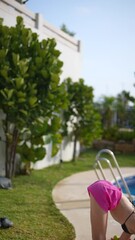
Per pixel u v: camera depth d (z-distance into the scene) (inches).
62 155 511.5
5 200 265.1
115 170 450.3
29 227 208.1
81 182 360.2
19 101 296.5
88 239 196.5
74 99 494.9
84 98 498.0
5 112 313.3
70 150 546.6
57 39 463.2
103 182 160.1
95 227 151.9
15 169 372.2
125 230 156.9
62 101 344.5
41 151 337.1
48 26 430.6
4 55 293.1
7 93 290.2
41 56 313.1
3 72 290.4
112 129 739.4
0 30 301.6
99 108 890.7
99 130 534.0
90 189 156.8
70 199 286.5
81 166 473.4
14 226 207.2
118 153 654.5
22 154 336.8
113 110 876.6
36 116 319.0
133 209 157.1
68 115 495.8
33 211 242.1
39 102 321.1
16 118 306.2
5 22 339.0
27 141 359.6
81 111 501.0
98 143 717.3
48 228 209.2
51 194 298.0
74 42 530.3
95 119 518.6
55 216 233.8
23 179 350.9
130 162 534.6
